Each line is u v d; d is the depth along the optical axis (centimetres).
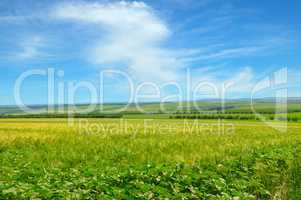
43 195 839
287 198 1059
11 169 1194
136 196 887
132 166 1250
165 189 949
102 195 866
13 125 3888
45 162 1469
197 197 952
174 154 1730
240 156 1573
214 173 1203
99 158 1570
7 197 830
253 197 1030
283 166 1516
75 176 1065
